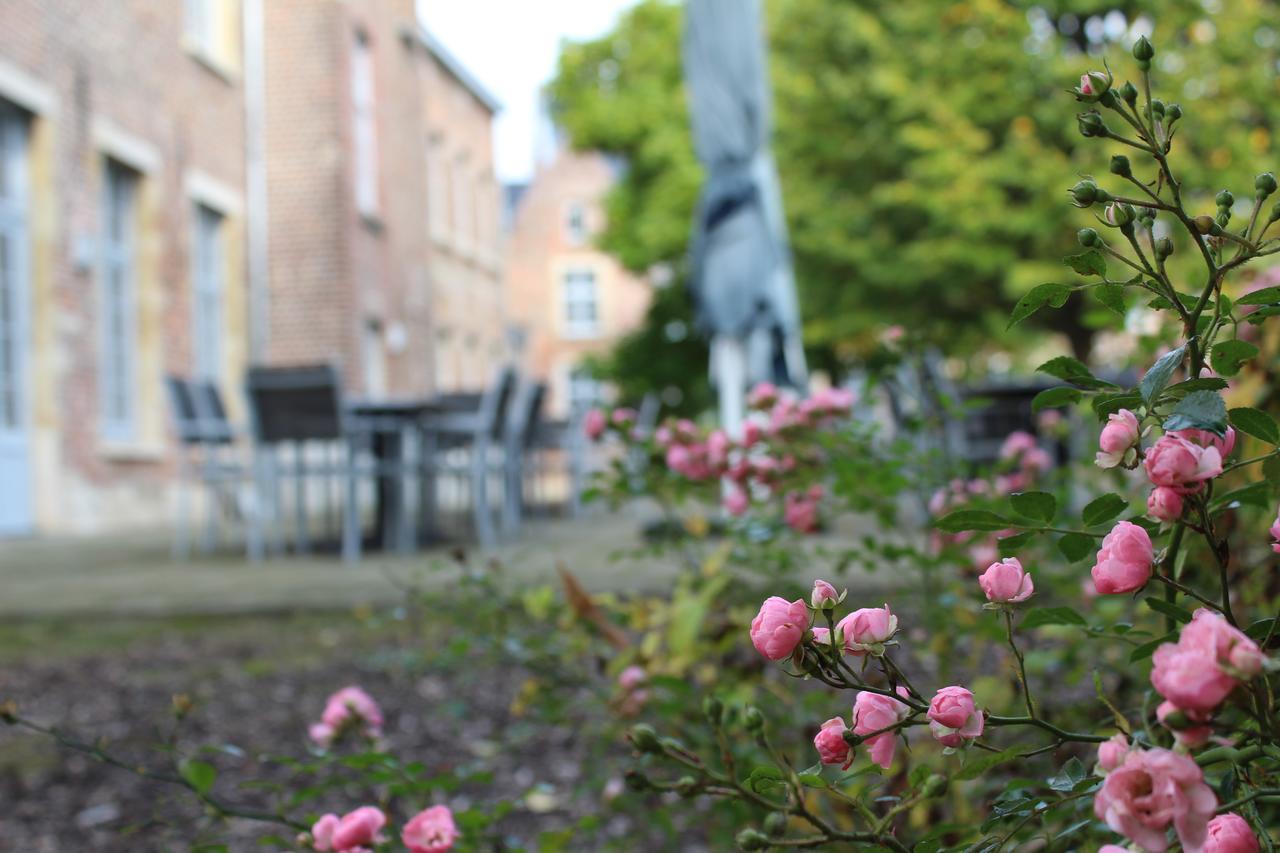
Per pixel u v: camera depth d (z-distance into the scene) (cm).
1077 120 70
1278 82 1140
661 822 161
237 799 255
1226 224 71
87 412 1076
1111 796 52
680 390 2256
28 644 458
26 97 1002
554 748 296
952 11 1501
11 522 981
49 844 245
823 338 1689
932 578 180
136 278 1205
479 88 2395
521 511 1126
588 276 3462
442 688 360
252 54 1451
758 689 170
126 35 1170
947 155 1453
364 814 107
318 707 344
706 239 713
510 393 805
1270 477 70
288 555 752
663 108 2081
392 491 774
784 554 185
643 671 168
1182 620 71
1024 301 74
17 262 1012
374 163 1684
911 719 70
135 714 343
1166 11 1217
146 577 626
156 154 1227
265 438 723
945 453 178
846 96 1612
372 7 1677
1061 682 180
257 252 1453
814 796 138
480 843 132
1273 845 69
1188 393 69
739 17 719
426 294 1934
